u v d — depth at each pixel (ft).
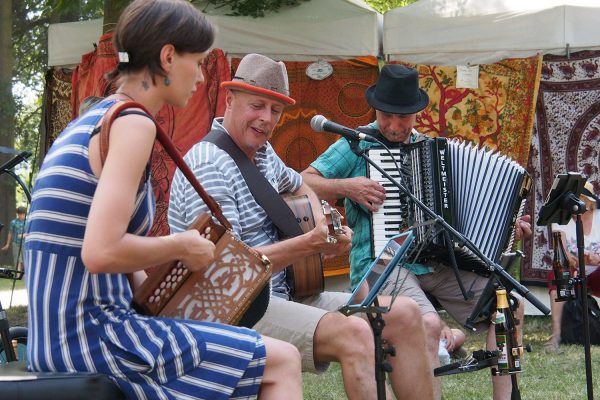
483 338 23.63
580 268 13.00
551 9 25.40
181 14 7.74
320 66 26.99
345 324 10.28
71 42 29.60
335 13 27.07
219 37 26.50
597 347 21.58
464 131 26.27
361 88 27.32
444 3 26.40
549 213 13.06
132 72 7.76
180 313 8.13
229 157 11.27
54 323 7.47
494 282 11.64
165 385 7.61
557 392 16.92
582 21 25.49
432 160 13.69
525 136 25.89
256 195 11.25
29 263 7.52
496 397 13.65
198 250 7.66
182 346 7.62
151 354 7.50
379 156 13.94
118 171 7.13
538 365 19.63
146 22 7.64
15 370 7.93
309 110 27.27
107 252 7.00
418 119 26.50
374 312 9.83
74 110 28.76
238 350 7.82
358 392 10.18
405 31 26.48
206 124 26.12
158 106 7.90
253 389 7.94
